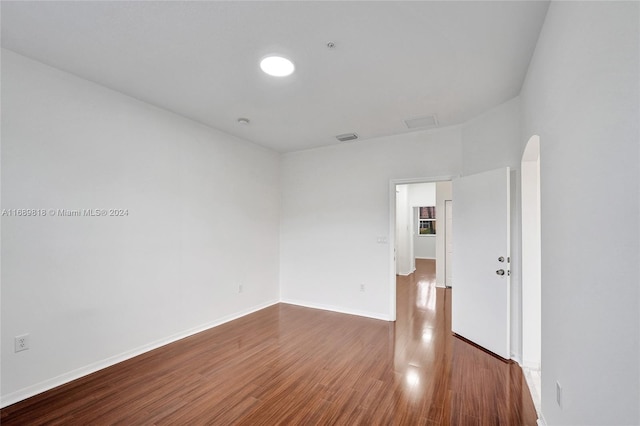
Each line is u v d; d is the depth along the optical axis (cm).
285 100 300
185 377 254
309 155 487
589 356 120
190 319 350
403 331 365
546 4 169
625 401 93
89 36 200
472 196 332
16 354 220
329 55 221
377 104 309
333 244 460
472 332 327
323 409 211
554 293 167
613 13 98
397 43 205
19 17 180
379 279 421
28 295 226
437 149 384
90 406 213
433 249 1151
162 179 323
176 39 203
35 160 231
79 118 256
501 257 290
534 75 214
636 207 86
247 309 435
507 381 247
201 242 366
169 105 314
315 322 399
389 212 416
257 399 223
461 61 228
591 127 116
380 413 206
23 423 195
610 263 102
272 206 493
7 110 218
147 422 197
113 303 278
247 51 216
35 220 230
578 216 131
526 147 249
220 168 394
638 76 83
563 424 152
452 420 199
